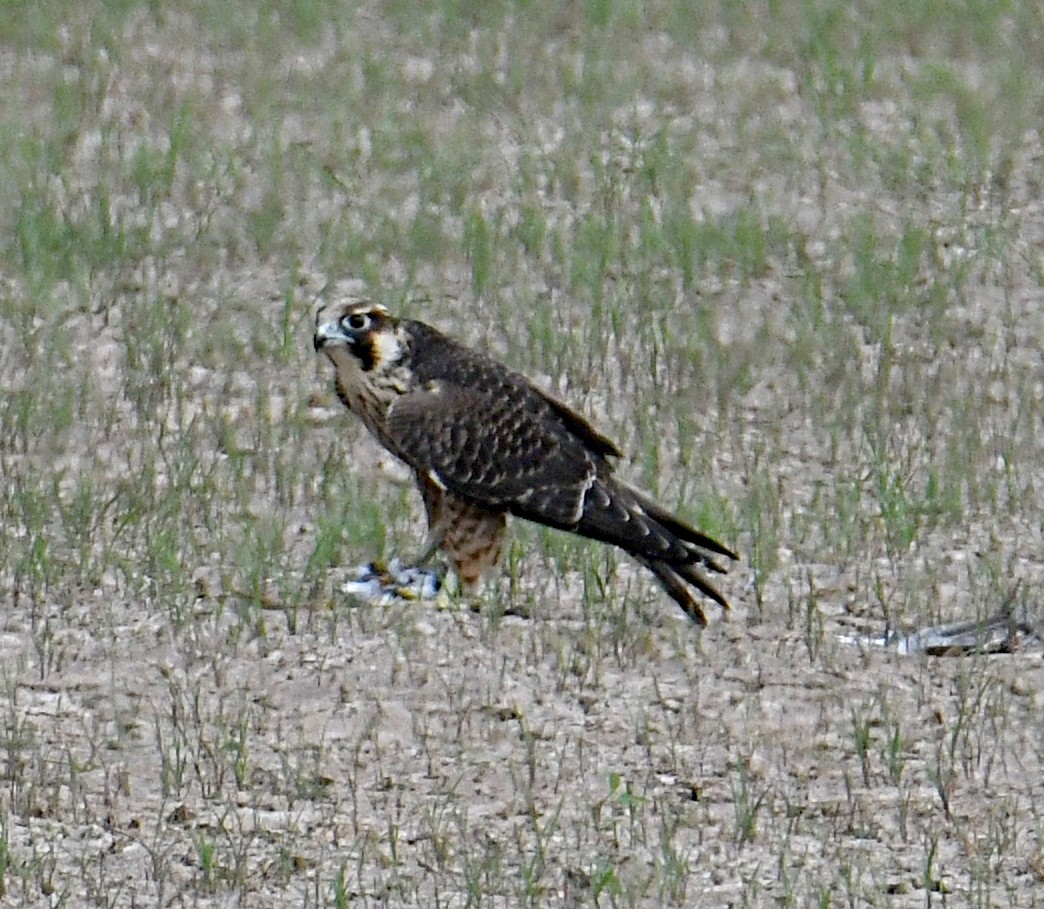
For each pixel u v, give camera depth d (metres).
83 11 39.84
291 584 17.58
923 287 26.50
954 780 14.42
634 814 13.85
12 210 28.31
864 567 18.33
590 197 30.25
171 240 27.41
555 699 15.70
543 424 17.31
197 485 19.64
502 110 34.38
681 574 16.61
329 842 13.45
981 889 12.89
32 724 15.09
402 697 15.69
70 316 24.67
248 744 14.88
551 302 25.81
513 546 18.20
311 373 23.17
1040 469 20.77
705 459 20.78
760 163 32.00
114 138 32.12
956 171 31.17
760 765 14.66
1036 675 16.14
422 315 25.28
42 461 20.41
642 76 36.69
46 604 17.14
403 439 17.34
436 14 41.00
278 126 32.59
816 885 12.91
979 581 17.95
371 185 30.39
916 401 22.61
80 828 13.57
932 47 39.06
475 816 13.88
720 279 26.88
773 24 40.44
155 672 16.03
